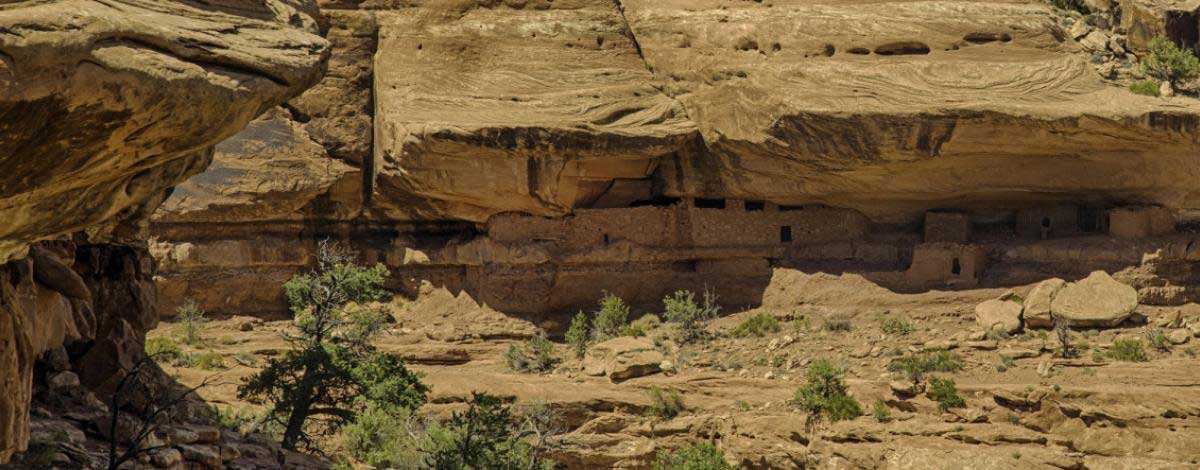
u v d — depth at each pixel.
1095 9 69.69
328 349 46.94
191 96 22.69
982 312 60.19
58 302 32.22
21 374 27.09
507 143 63.53
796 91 62.44
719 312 66.12
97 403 32.59
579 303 67.44
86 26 20.84
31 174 21.72
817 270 65.25
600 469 55.09
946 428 51.59
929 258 63.22
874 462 51.56
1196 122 58.47
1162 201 61.28
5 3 20.22
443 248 67.38
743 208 66.81
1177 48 65.50
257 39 24.88
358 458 44.91
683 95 66.75
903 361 56.84
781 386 56.22
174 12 23.72
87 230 34.97
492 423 46.34
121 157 22.97
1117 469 49.31
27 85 19.92
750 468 53.81
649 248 66.81
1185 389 51.31
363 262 68.38
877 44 63.53
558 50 67.50
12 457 26.59
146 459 29.72
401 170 64.56
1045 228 64.62
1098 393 50.78
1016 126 60.00
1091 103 60.00
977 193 63.41
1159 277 60.00
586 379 58.53
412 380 51.00
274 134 66.88
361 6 68.56
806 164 63.62
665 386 56.84
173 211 65.50
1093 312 58.47
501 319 66.12
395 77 66.69
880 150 61.56
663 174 67.38
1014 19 63.97
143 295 37.62
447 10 67.94
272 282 67.00
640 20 68.50
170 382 41.16
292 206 66.69
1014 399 51.59
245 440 38.19
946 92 61.19
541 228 66.69
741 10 66.69
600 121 65.00
